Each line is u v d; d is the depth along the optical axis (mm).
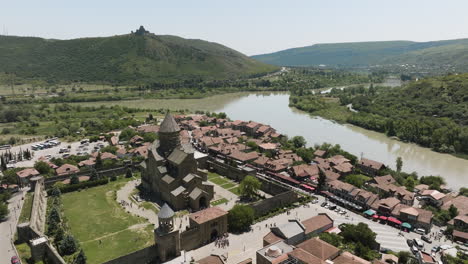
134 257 94125
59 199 137375
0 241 106250
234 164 180000
